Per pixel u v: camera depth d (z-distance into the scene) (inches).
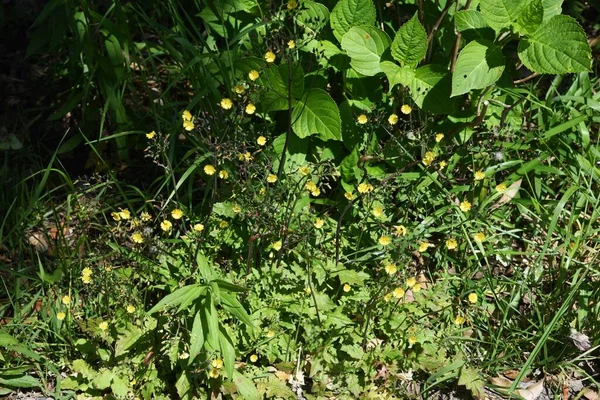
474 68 35.5
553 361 36.5
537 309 36.7
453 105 38.3
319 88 37.9
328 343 35.0
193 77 42.4
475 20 37.3
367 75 38.7
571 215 38.9
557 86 47.0
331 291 37.3
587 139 42.6
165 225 35.0
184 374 33.5
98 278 34.8
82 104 44.7
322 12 40.6
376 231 39.0
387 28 43.9
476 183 40.8
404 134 39.6
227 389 33.7
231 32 43.1
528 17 34.8
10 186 42.6
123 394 33.5
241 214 35.6
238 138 37.7
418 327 35.9
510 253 38.4
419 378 35.9
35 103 47.6
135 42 47.9
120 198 42.2
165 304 30.7
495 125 41.9
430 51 40.7
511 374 36.4
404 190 39.9
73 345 35.4
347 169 39.4
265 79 38.3
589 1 49.1
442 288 37.6
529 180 42.4
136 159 44.9
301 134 38.4
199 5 48.3
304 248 36.7
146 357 34.1
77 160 45.2
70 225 41.4
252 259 37.5
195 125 41.7
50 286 37.3
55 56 47.5
